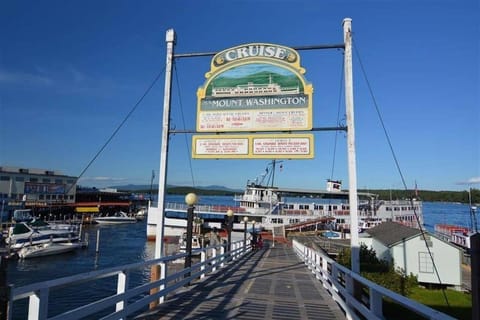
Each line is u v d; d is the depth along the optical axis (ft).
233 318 23.89
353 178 31.04
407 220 191.21
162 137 36.01
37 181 268.62
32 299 12.71
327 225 170.09
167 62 36.96
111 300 18.13
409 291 62.13
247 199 172.45
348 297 24.67
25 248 130.21
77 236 158.92
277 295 32.73
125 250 153.89
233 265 55.93
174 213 162.30
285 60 35.04
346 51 33.01
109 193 350.64
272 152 34.22
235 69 35.91
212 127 35.50
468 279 93.04
